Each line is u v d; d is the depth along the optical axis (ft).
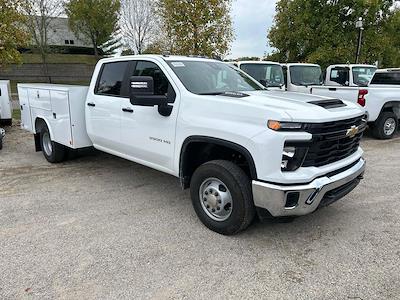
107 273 10.07
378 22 71.15
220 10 46.16
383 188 16.93
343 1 67.46
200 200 12.76
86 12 111.04
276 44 76.18
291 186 10.34
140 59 15.24
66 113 18.49
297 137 10.13
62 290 9.32
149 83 12.74
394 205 14.84
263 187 10.51
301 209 10.67
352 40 69.00
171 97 13.37
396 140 29.07
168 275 9.99
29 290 9.31
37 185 17.63
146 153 14.84
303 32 69.82
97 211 14.37
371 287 9.44
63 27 156.56
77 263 10.55
